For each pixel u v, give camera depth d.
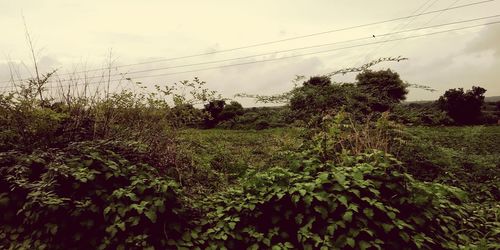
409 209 4.34
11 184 4.60
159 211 4.12
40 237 4.13
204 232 4.43
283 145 6.95
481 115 33.19
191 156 6.69
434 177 6.42
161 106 6.38
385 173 4.47
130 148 5.43
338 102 8.00
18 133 5.40
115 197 4.27
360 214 4.10
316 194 4.18
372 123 6.30
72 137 5.69
